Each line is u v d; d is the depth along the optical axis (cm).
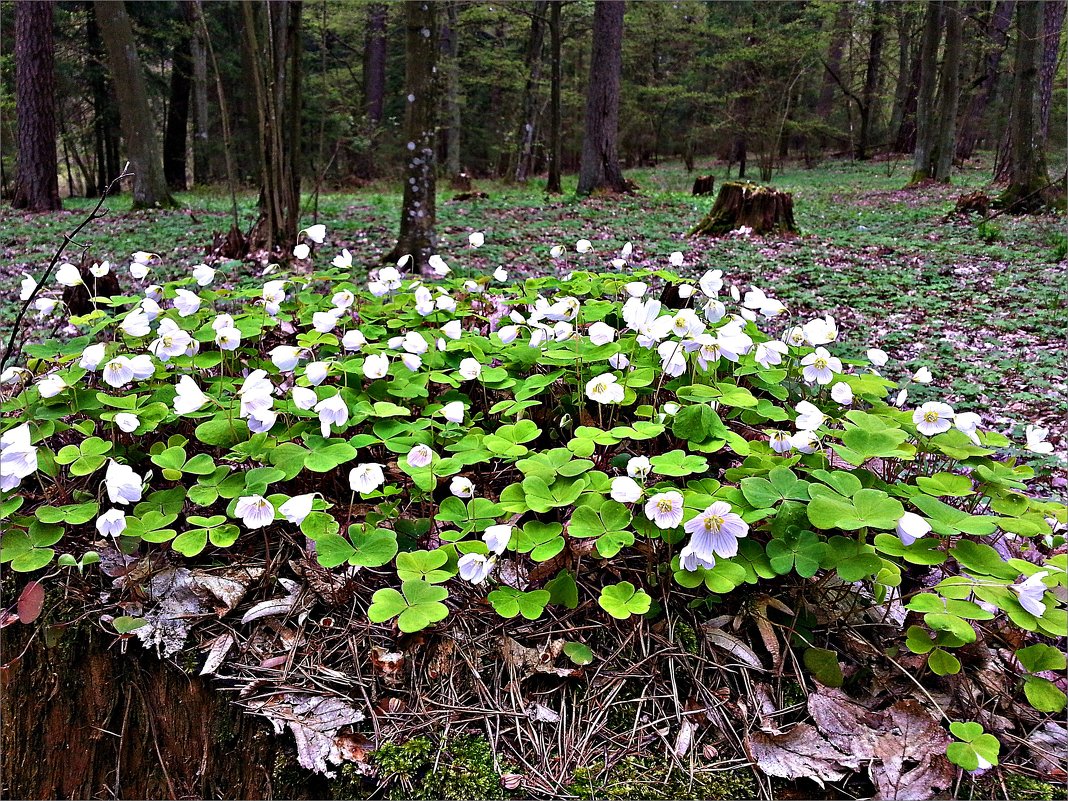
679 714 179
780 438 221
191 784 186
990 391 465
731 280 797
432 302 301
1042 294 729
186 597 201
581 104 3138
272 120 823
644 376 238
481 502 201
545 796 165
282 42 809
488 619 197
